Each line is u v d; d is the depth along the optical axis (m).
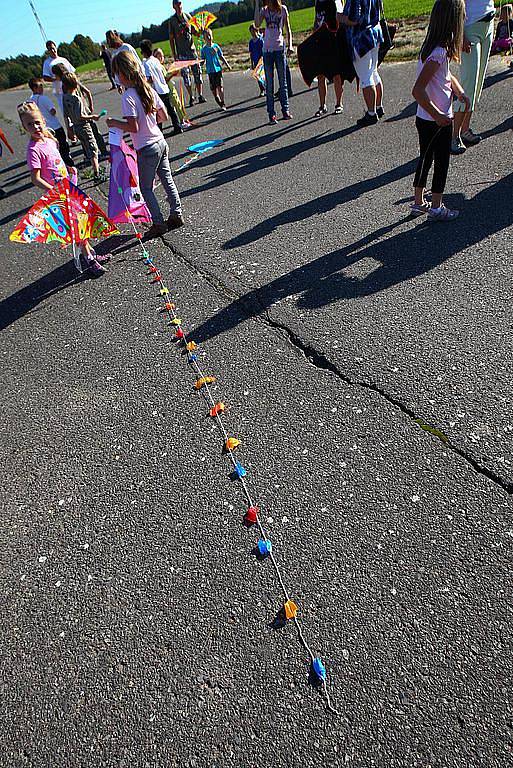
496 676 1.89
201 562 2.46
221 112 10.69
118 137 5.37
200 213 6.05
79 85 7.86
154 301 4.55
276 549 2.44
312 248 4.73
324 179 6.14
